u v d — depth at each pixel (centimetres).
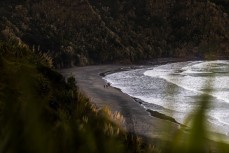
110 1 12925
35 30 10625
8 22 10162
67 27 11406
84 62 10775
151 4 13138
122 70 9694
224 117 3888
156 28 12788
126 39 12131
